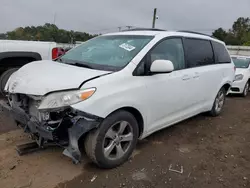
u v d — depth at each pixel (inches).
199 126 199.2
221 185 119.5
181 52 165.0
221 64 211.6
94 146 115.0
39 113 108.8
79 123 106.3
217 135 183.2
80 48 164.9
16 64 215.3
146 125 139.2
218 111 226.1
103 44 156.6
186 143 164.2
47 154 135.6
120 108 122.3
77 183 113.4
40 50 219.9
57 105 106.0
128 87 124.1
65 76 116.2
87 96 108.2
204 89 187.5
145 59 135.6
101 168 124.6
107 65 132.2
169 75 150.1
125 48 143.0
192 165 135.9
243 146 166.1
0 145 142.4
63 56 162.4
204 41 193.3
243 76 340.8
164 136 172.9
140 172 124.9
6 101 143.2
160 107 146.0
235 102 306.2
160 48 147.4
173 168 131.2
